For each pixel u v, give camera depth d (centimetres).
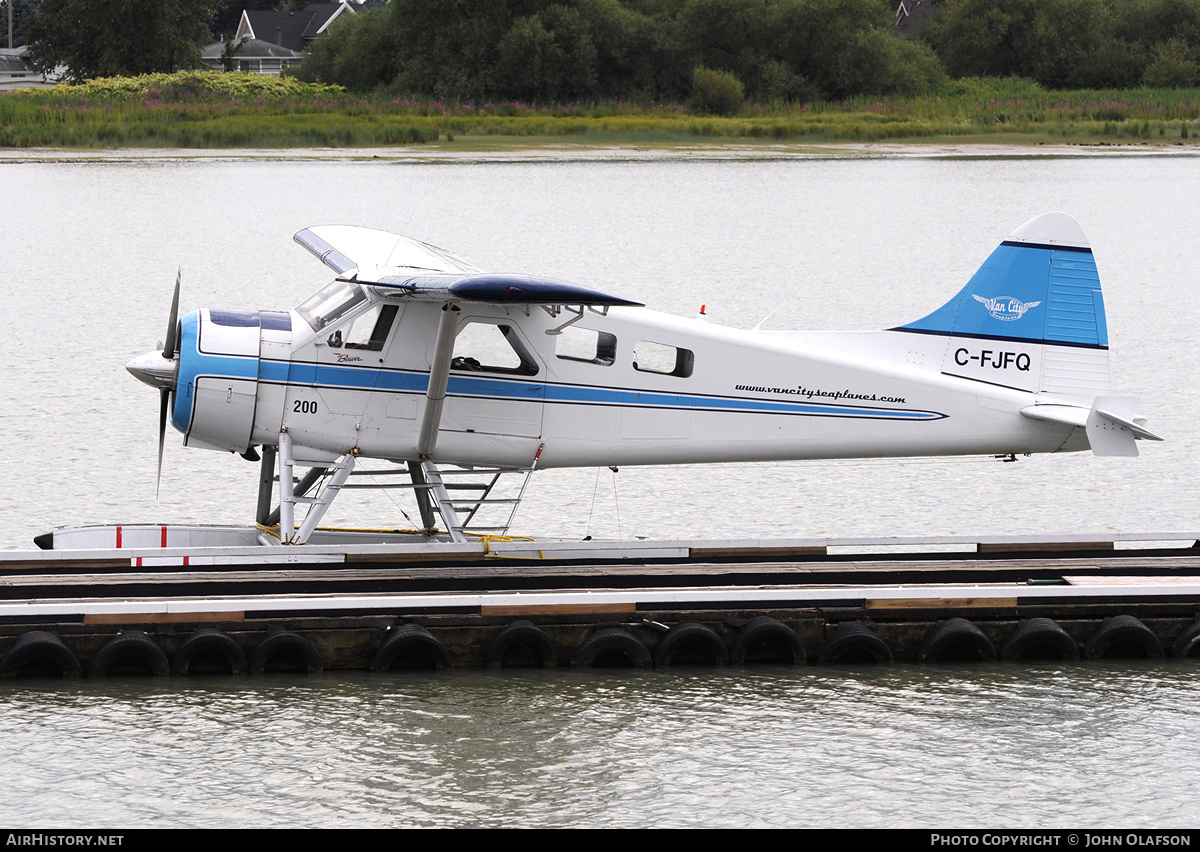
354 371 3316
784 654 3181
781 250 10762
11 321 7288
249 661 3031
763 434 3469
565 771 2630
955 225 12438
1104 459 5000
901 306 8138
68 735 2709
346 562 3341
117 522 4069
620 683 3044
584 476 4788
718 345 3431
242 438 3331
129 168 17175
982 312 3547
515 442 3394
